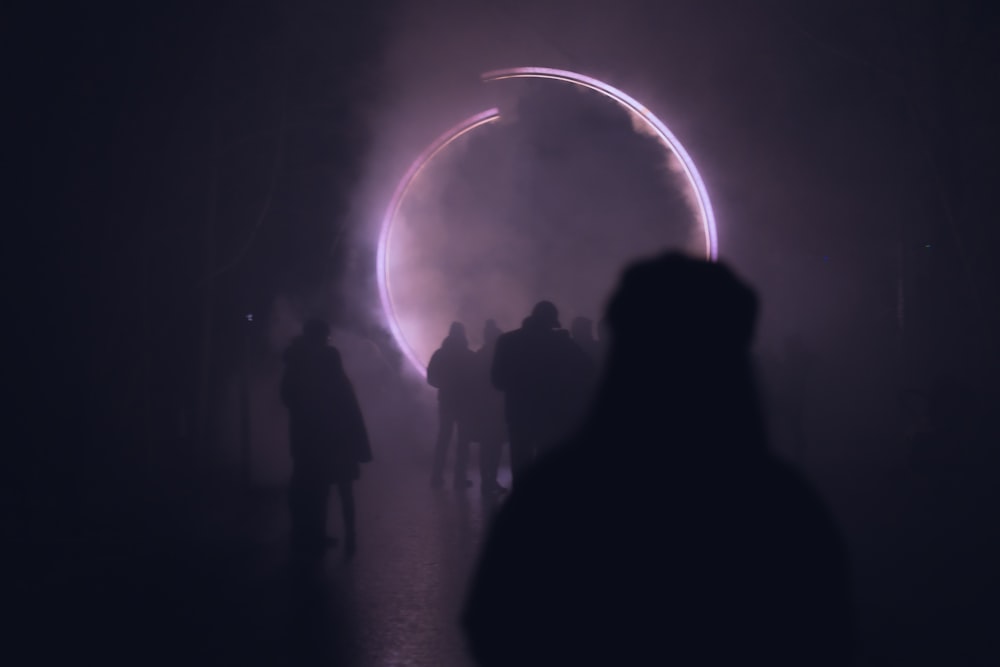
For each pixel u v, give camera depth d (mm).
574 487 2271
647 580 2195
